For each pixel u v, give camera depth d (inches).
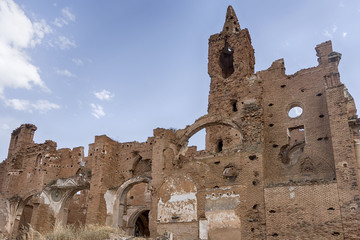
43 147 2204.7
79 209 2390.5
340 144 1280.8
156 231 1535.4
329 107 1341.0
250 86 1603.1
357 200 1192.2
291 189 1310.3
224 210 1401.3
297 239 1244.5
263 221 1318.9
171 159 1631.4
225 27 1911.9
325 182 1259.8
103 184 1819.6
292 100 1512.1
